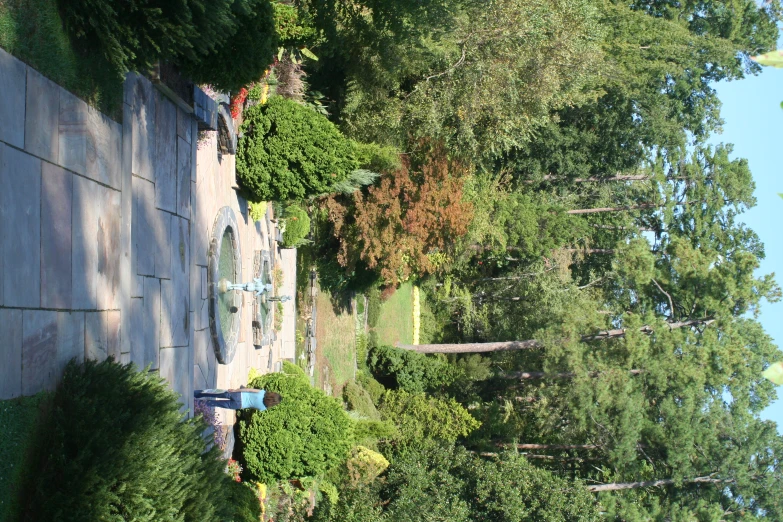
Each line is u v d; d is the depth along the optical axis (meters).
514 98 17.97
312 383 20.48
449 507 19.47
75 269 6.72
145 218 8.59
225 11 7.77
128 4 7.11
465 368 31.05
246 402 11.39
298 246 19.98
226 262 13.11
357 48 16.09
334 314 23.64
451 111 18.00
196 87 10.27
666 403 26.34
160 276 9.05
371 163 18.41
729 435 26.47
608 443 26.94
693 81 31.80
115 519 6.04
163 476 6.57
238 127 13.17
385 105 17.83
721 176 32.22
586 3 19.55
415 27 14.32
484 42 17.00
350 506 15.97
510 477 21.53
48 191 6.32
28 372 5.94
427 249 23.22
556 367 27.56
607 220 34.44
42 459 6.02
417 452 21.80
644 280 27.91
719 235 31.84
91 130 7.10
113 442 6.30
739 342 26.44
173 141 9.59
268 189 13.62
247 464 13.38
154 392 7.29
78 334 6.75
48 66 6.37
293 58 15.63
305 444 13.54
